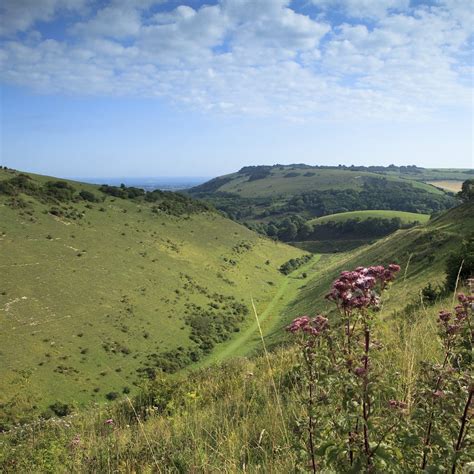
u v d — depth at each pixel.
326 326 3.21
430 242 64.00
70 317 74.31
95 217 118.75
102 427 8.86
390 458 2.59
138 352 70.94
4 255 84.56
